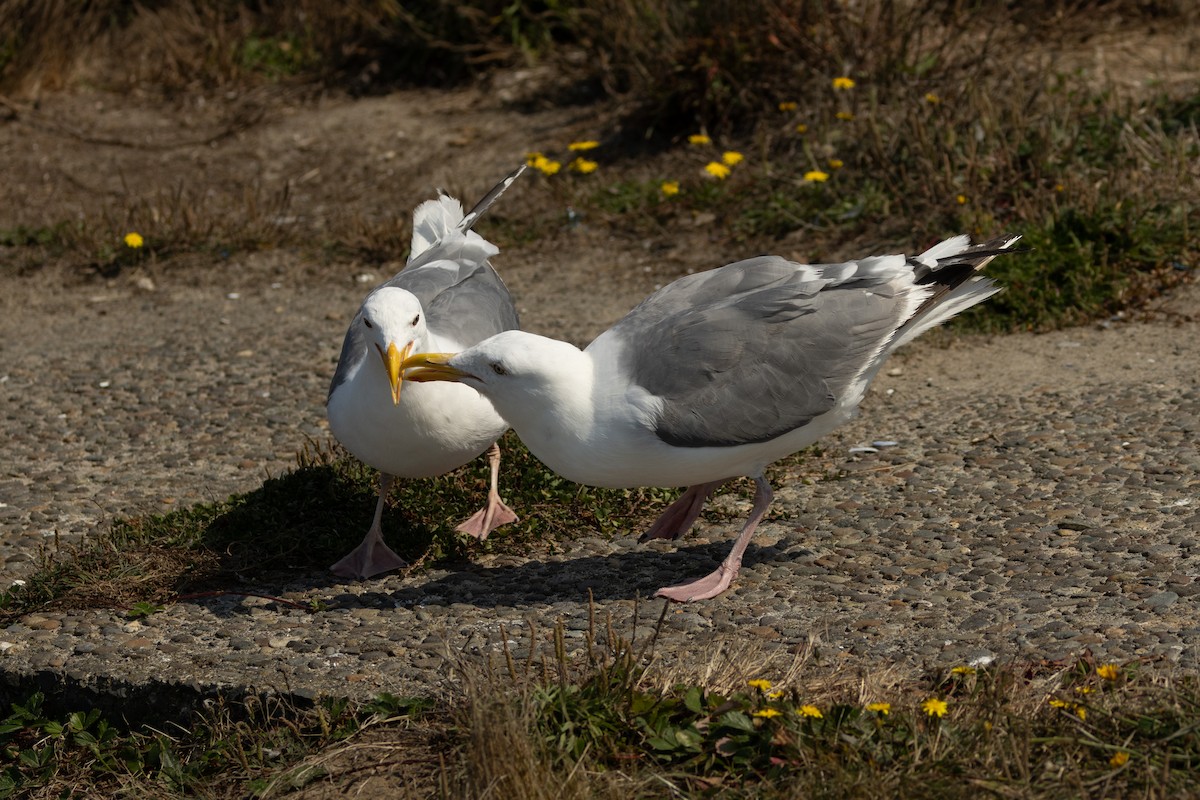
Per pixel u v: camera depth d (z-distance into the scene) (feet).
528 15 51.44
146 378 32.86
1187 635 18.01
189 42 55.52
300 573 23.24
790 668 17.75
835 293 20.83
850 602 20.25
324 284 39.14
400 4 53.01
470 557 23.45
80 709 20.04
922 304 20.89
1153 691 16.17
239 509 24.77
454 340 23.24
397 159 46.34
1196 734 15.17
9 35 52.31
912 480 24.66
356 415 22.00
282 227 42.37
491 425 22.35
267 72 53.52
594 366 20.26
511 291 37.14
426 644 20.01
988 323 32.12
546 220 41.34
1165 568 20.25
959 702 16.49
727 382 20.03
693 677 17.66
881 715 16.16
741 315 20.43
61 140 49.57
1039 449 25.32
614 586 21.74
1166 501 22.61
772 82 43.16
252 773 17.76
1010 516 22.74
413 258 27.48
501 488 25.36
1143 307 31.60
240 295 38.70
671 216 40.16
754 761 15.94
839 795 14.87
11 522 25.63
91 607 22.12
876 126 37.93
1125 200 33.96
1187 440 24.86
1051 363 29.68
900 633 19.03
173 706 19.54
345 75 52.95
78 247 41.65
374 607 21.62
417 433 21.70
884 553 21.91
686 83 43.27
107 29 56.80
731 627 19.67
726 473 21.03
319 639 20.44
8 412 31.07
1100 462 24.43
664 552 22.95
